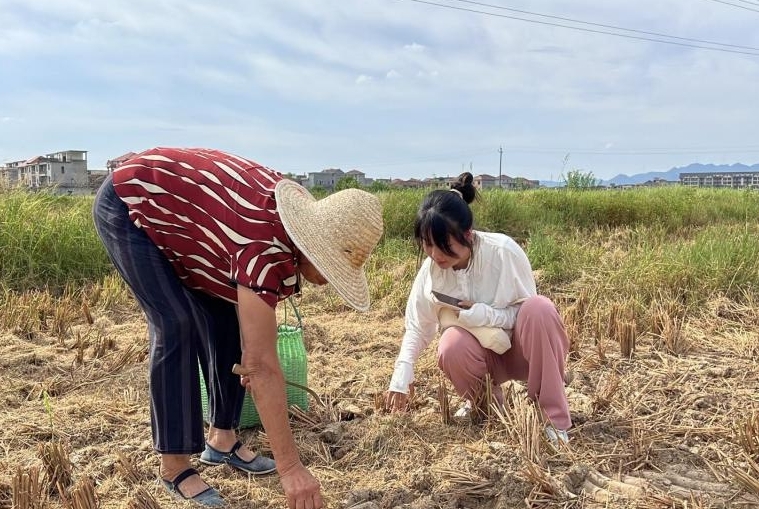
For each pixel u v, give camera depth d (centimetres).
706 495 264
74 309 585
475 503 269
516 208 1204
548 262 769
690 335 500
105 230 251
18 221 700
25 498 258
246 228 225
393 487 277
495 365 339
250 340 220
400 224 1062
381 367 452
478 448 300
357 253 232
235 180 236
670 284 621
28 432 339
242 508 270
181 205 238
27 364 441
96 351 464
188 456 278
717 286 616
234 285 242
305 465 304
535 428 290
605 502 258
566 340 316
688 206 1402
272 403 225
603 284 652
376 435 320
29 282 675
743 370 419
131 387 405
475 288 323
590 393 385
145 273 248
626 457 299
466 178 337
